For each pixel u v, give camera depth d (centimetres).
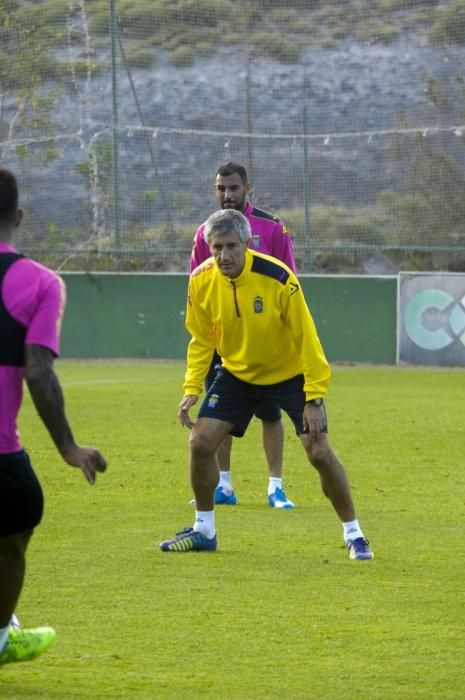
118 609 1574
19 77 7256
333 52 8094
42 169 7194
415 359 6116
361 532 1925
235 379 1947
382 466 2953
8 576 1227
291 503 2412
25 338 1161
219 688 1255
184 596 1645
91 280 6384
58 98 7394
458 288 6034
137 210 7106
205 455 1925
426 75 7831
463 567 1838
